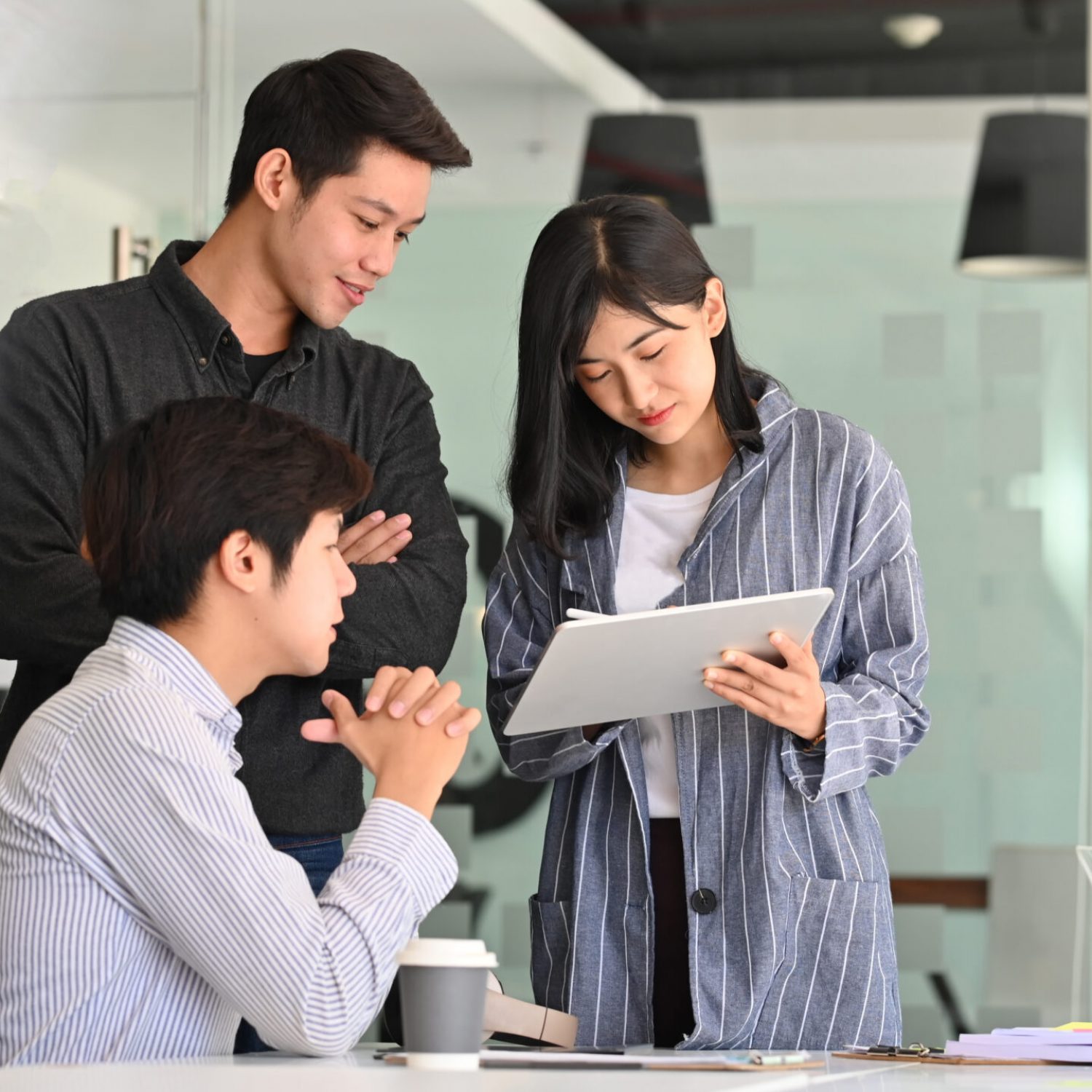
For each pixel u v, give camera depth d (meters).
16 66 3.57
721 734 2.05
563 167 4.20
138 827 1.45
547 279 2.08
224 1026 1.55
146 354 2.17
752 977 1.98
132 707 1.48
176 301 2.19
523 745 2.15
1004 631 3.96
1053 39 4.16
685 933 2.05
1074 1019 3.83
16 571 2.03
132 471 1.58
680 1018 2.05
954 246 4.11
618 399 2.08
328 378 2.28
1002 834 3.91
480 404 4.07
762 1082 1.17
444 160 2.18
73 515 2.10
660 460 2.21
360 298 2.20
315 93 2.13
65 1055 1.43
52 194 3.58
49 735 1.49
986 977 3.88
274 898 1.43
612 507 2.19
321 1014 1.42
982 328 4.06
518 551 2.26
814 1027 1.98
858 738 1.95
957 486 4.02
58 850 1.46
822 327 4.11
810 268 4.14
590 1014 2.05
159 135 3.66
